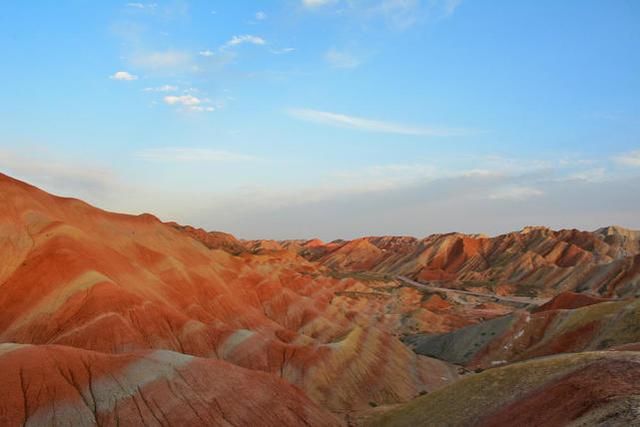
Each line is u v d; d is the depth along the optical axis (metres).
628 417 22.27
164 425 43.84
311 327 120.25
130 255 101.06
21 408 41.12
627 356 32.66
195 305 91.62
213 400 47.97
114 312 70.19
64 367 45.53
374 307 178.38
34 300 70.62
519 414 31.94
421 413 44.47
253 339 79.62
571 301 117.31
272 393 54.00
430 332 150.12
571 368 36.12
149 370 48.12
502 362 98.31
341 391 76.06
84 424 42.03
